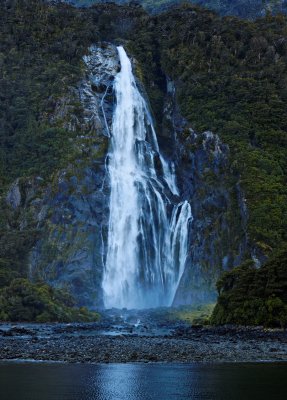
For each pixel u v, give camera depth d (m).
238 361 28.25
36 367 25.62
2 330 46.44
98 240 90.62
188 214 93.50
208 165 94.31
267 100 101.62
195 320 57.53
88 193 94.62
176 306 77.69
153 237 95.31
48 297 66.62
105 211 94.00
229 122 96.25
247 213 81.00
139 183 98.88
